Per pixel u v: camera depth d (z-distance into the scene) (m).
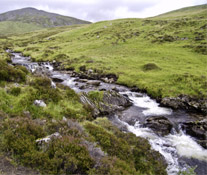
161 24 76.88
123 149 8.35
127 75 30.23
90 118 12.63
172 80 24.81
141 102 20.53
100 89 24.28
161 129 13.44
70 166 5.86
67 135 7.47
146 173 7.62
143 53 44.88
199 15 87.38
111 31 81.50
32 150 6.19
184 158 10.20
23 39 106.50
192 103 18.61
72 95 14.70
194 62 34.75
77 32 96.56
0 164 5.55
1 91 10.40
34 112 9.77
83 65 38.72
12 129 7.03
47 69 38.56
